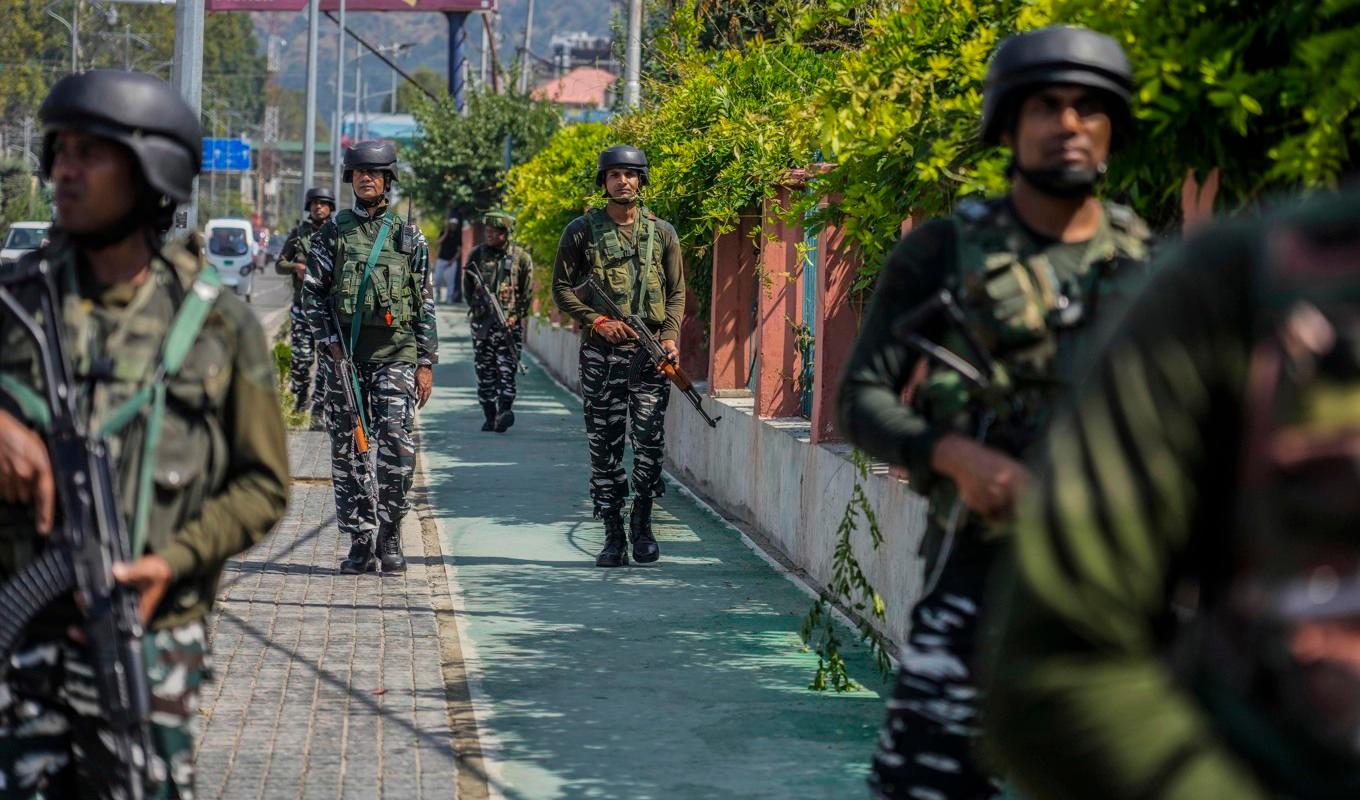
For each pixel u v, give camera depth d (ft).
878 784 16.96
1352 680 6.59
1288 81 18.06
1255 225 6.97
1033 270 16.52
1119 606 6.89
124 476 15.78
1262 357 6.72
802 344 53.26
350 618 39.91
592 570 47.16
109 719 15.37
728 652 36.78
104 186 15.90
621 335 46.39
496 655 36.42
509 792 26.76
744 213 59.82
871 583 38.91
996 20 25.29
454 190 209.46
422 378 46.26
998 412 16.37
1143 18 19.20
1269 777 6.81
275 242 423.64
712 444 61.87
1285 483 6.63
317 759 28.14
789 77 54.44
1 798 15.79
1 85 350.43
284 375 87.71
